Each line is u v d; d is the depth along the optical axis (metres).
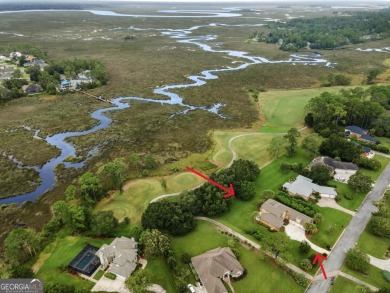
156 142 123.44
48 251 70.31
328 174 94.12
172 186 94.38
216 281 60.38
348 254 67.56
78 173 102.25
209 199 82.25
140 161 109.06
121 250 66.50
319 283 62.91
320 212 82.88
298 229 77.38
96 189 86.31
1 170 102.81
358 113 129.75
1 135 126.00
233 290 61.25
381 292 57.41
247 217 81.81
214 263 63.28
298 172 100.19
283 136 115.62
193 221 77.06
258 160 109.19
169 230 75.44
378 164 101.69
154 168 105.19
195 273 63.94
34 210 85.31
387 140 124.44
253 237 74.81
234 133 130.88
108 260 66.56
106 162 108.69
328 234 75.62
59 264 66.75
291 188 90.31
